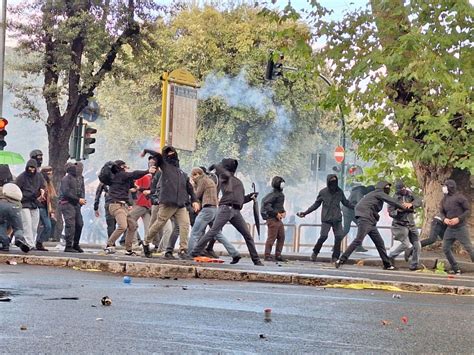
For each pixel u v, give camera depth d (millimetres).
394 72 22125
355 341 8211
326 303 11625
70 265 16312
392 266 20125
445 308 11867
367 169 24609
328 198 22375
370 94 22719
